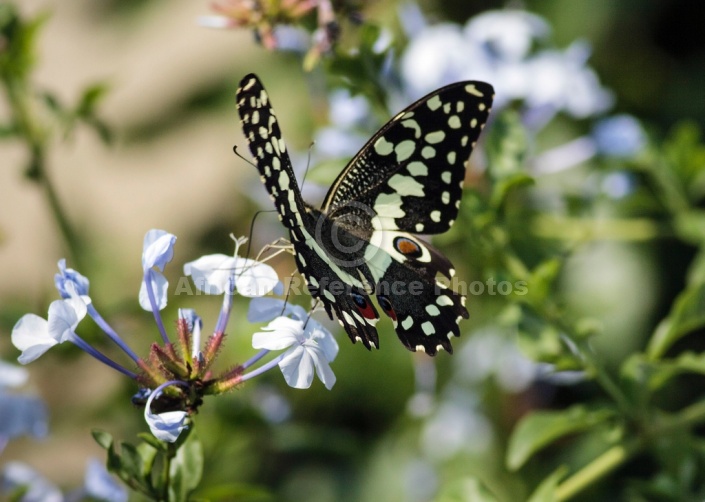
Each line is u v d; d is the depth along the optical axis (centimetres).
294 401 81
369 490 79
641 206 74
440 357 78
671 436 66
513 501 76
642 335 79
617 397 66
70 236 76
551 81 73
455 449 77
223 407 72
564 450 77
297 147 80
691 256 80
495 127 69
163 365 58
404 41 77
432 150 61
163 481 59
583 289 80
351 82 69
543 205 75
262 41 67
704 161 73
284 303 60
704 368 66
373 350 80
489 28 74
